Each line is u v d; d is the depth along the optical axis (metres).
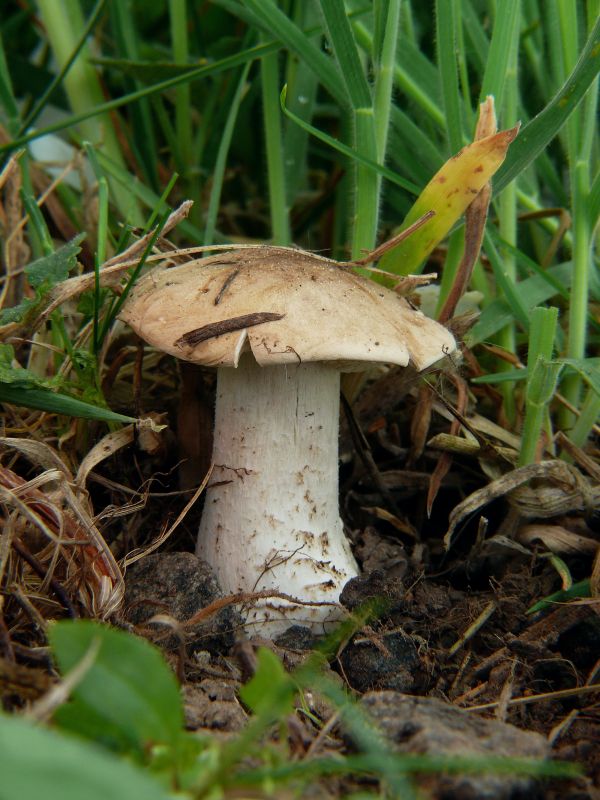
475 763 0.12
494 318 0.22
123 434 0.19
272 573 0.18
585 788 0.14
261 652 0.13
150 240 0.19
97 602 0.17
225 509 0.19
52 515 0.17
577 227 0.21
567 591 0.19
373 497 0.22
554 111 0.19
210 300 0.17
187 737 0.13
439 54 0.20
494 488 0.20
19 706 0.14
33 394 0.18
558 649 0.19
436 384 0.22
